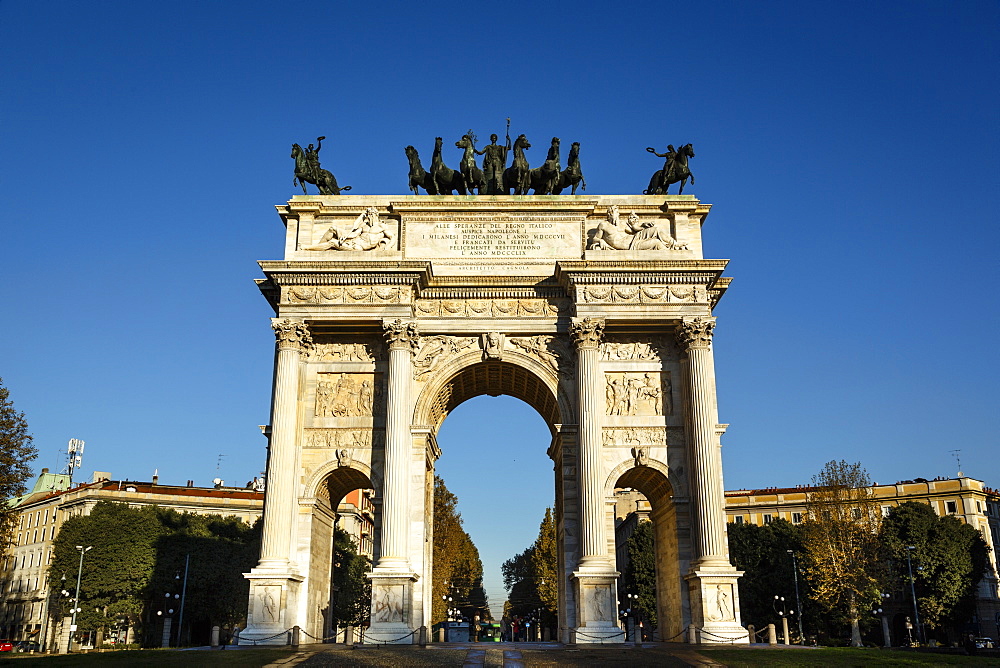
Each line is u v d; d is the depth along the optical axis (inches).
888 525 4921.3
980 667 1616.6
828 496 4160.9
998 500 6328.7
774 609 4859.7
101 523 4847.4
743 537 5103.3
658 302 2464.3
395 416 2377.0
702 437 2362.2
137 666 1615.4
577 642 2187.5
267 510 2326.5
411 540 2375.7
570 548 2370.8
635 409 2469.2
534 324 2513.5
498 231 2603.3
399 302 2460.6
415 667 1584.6
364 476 2465.6
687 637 2251.5
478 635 5620.1
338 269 2452.0
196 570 4813.0
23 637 5984.3
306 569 2358.5
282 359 2432.3
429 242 2593.5
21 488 2805.1
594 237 2554.1
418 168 2731.3
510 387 2765.7
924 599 4785.9
